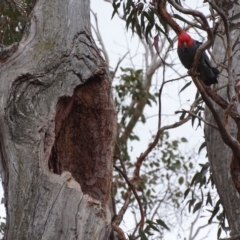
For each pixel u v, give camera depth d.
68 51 7.45
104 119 7.63
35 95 7.12
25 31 7.79
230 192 9.48
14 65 7.29
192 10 7.12
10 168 6.83
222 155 9.59
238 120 8.10
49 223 6.58
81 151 7.59
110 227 7.01
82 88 7.52
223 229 10.94
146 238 9.76
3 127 6.97
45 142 6.95
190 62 9.17
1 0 11.77
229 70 7.44
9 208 6.73
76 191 6.73
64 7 7.79
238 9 9.55
